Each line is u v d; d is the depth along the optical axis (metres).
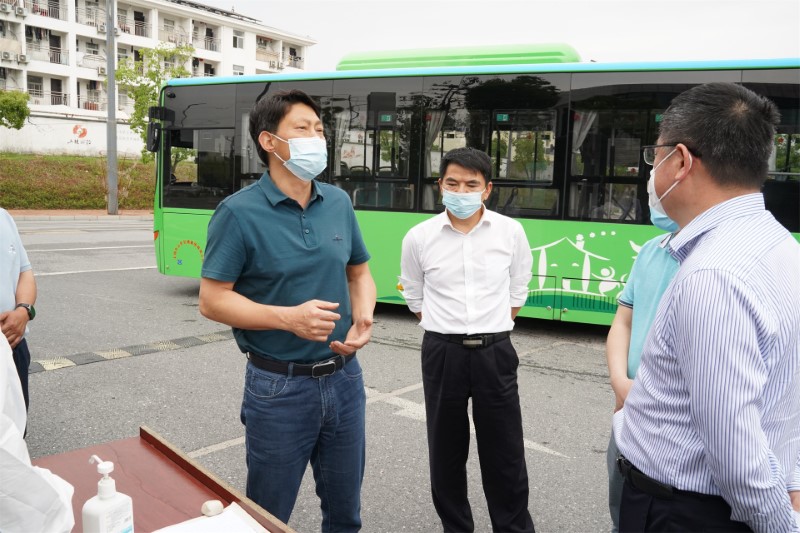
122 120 34.06
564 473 3.66
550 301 6.95
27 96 26.75
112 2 23.45
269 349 2.17
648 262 2.04
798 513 1.44
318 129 2.21
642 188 6.54
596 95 6.66
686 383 1.42
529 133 6.92
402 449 3.94
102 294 8.75
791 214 6.02
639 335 2.01
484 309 2.79
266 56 57.16
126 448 2.01
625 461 1.65
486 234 2.89
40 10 43.00
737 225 1.43
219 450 3.85
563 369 5.80
